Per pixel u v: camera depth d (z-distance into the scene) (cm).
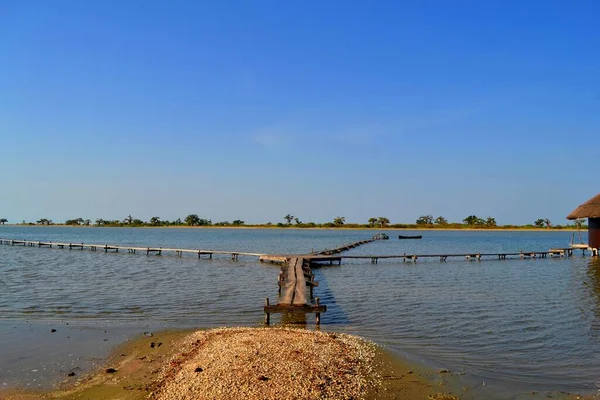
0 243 7644
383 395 1052
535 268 4153
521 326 1756
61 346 1433
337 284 3003
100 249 6375
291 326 1756
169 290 2641
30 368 1225
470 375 1199
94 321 1809
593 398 1063
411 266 4316
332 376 1126
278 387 1021
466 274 3634
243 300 2314
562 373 1227
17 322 1770
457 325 1770
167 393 1026
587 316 1945
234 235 14600
